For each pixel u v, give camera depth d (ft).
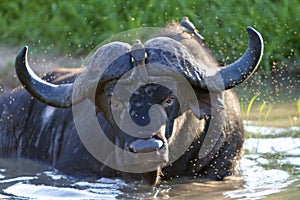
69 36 114.01
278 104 91.15
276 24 108.99
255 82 98.53
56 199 62.54
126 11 114.52
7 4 123.95
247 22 109.29
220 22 109.40
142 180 61.72
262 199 60.39
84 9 116.06
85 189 64.54
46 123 74.64
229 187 64.39
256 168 69.92
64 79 74.59
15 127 77.97
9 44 116.78
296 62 104.42
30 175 70.18
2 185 67.36
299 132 80.53
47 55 111.24
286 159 72.43
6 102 80.12
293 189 63.05
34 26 118.11
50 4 121.19
